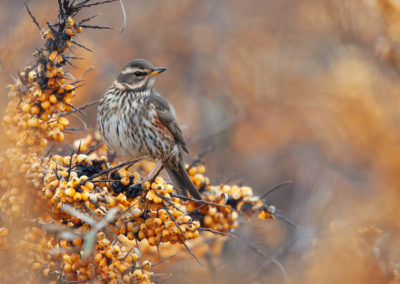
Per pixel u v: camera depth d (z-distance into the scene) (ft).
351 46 50.85
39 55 20.56
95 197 18.93
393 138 47.73
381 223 42.70
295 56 53.57
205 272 34.65
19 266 19.74
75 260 19.16
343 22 51.13
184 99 58.29
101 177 20.95
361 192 48.34
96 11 59.06
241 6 64.28
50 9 49.90
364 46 50.62
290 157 55.47
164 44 61.21
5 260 19.62
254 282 35.53
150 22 62.54
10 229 19.36
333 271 32.91
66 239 19.25
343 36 51.26
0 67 23.59
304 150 52.65
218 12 62.85
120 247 21.63
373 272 31.83
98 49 55.42
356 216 42.86
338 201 46.21
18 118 20.71
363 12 50.65
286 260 36.96
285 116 52.90
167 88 59.82
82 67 50.37
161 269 31.71
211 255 35.19
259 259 37.60
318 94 49.98
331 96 49.08
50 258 20.21
